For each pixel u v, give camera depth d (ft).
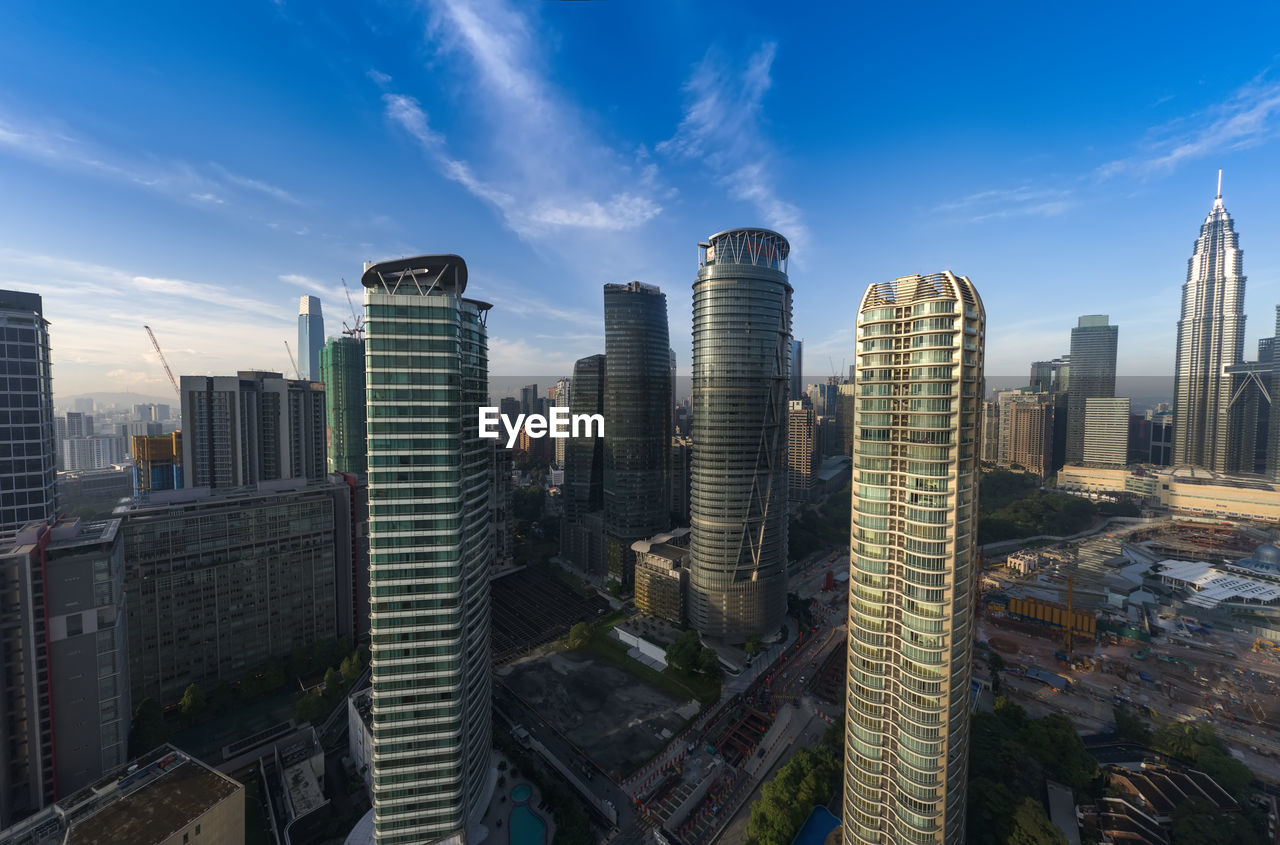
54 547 552.82
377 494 481.87
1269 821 563.48
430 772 495.82
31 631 539.29
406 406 481.46
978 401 468.75
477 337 564.71
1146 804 580.30
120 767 524.52
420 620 490.49
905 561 468.75
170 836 426.92
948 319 448.65
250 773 646.33
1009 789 558.15
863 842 495.82
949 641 447.01
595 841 567.18
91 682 569.23
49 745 550.36
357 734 637.71
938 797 451.12
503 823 571.69
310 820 554.46
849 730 517.14
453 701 495.82
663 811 605.31
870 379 492.54
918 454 460.14
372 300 472.44
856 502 507.30
